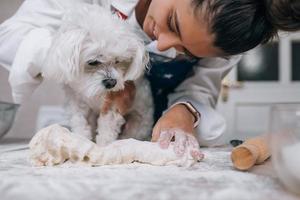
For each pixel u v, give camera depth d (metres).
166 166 0.78
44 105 2.25
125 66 1.15
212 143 1.22
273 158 0.58
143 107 1.24
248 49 0.91
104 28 1.07
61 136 0.79
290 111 0.57
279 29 0.89
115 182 0.61
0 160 0.87
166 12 0.91
